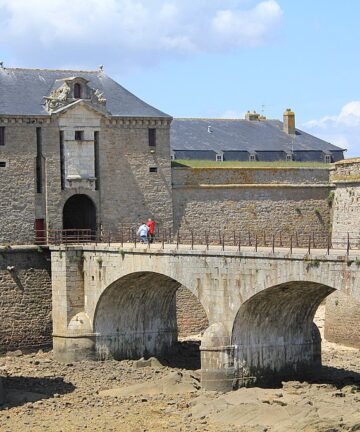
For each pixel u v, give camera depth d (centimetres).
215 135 9175
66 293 6788
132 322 6850
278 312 5800
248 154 9088
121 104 7706
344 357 6638
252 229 8000
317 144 9494
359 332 6969
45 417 5388
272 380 5862
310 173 8231
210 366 5725
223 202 7919
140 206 7669
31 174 7338
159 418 5300
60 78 7700
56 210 7400
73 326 6750
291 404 5275
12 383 6119
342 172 7506
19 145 7306
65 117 7425
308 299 5762
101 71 7944
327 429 4841
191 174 7862
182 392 5825
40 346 7081
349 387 5647
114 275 6538
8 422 5309
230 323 5694
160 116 7706
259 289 5497
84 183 7488
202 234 7850
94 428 5159
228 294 5681
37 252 7119
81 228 7738
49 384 6106
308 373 6022
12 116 7256
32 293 7088
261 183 8075
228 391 5694
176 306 7450
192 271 5891
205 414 5312
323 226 8238
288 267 5328
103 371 6450
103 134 7550
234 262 5631
